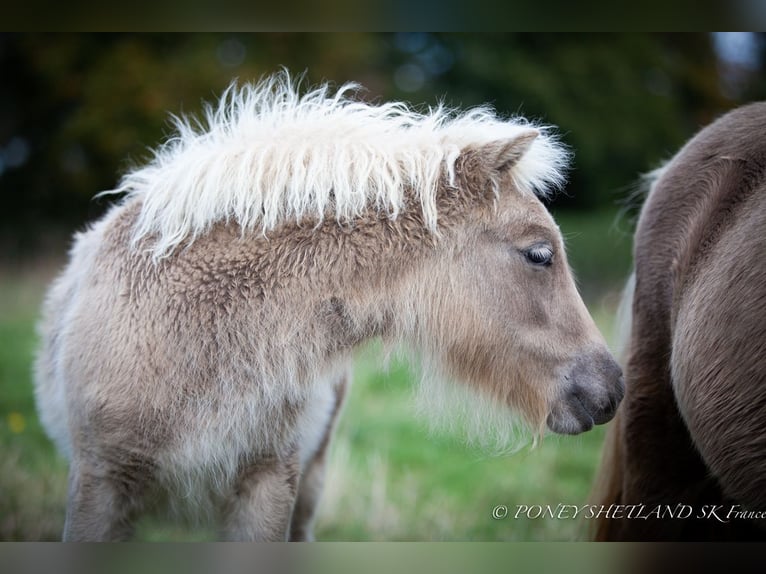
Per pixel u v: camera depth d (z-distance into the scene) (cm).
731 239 341
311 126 374
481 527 526
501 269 367
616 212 1681
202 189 354
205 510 380
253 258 353
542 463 640
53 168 1655
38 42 1650
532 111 1709
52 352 424
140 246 361
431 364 385
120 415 339
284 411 365
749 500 316
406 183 367
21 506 510
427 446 660
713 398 322
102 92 1605
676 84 1830
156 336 344
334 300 358
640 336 399
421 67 1730
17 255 1469
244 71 1584
